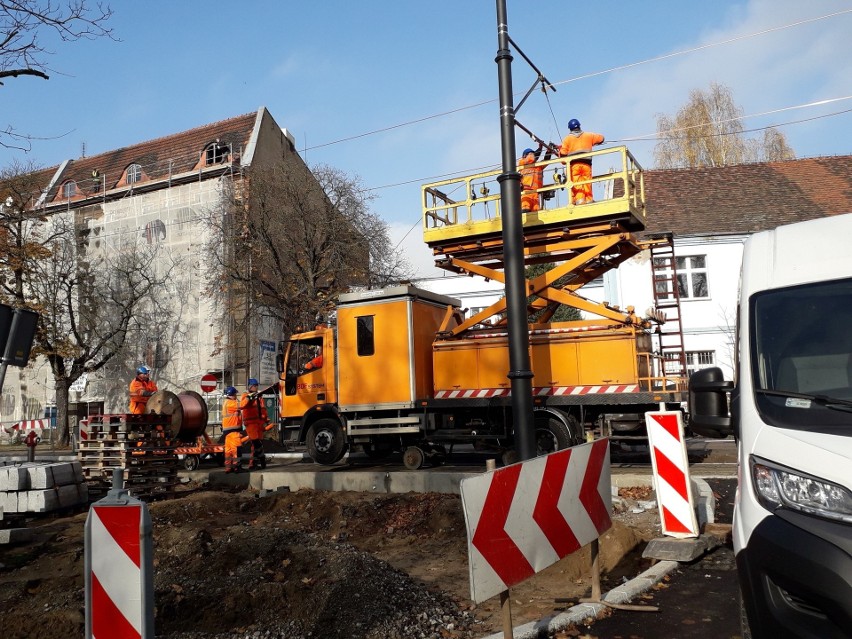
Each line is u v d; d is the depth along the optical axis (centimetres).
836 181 2773
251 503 1068
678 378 1193
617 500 934
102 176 3709
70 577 621
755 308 433
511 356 758
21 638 483
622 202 1167
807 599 307
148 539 339
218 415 3142
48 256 3122
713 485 1064
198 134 3647
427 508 947
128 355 3403
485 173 1275
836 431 345
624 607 532
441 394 1327
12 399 3725
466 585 643
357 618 501
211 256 2939
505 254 773
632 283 2589
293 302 2636
